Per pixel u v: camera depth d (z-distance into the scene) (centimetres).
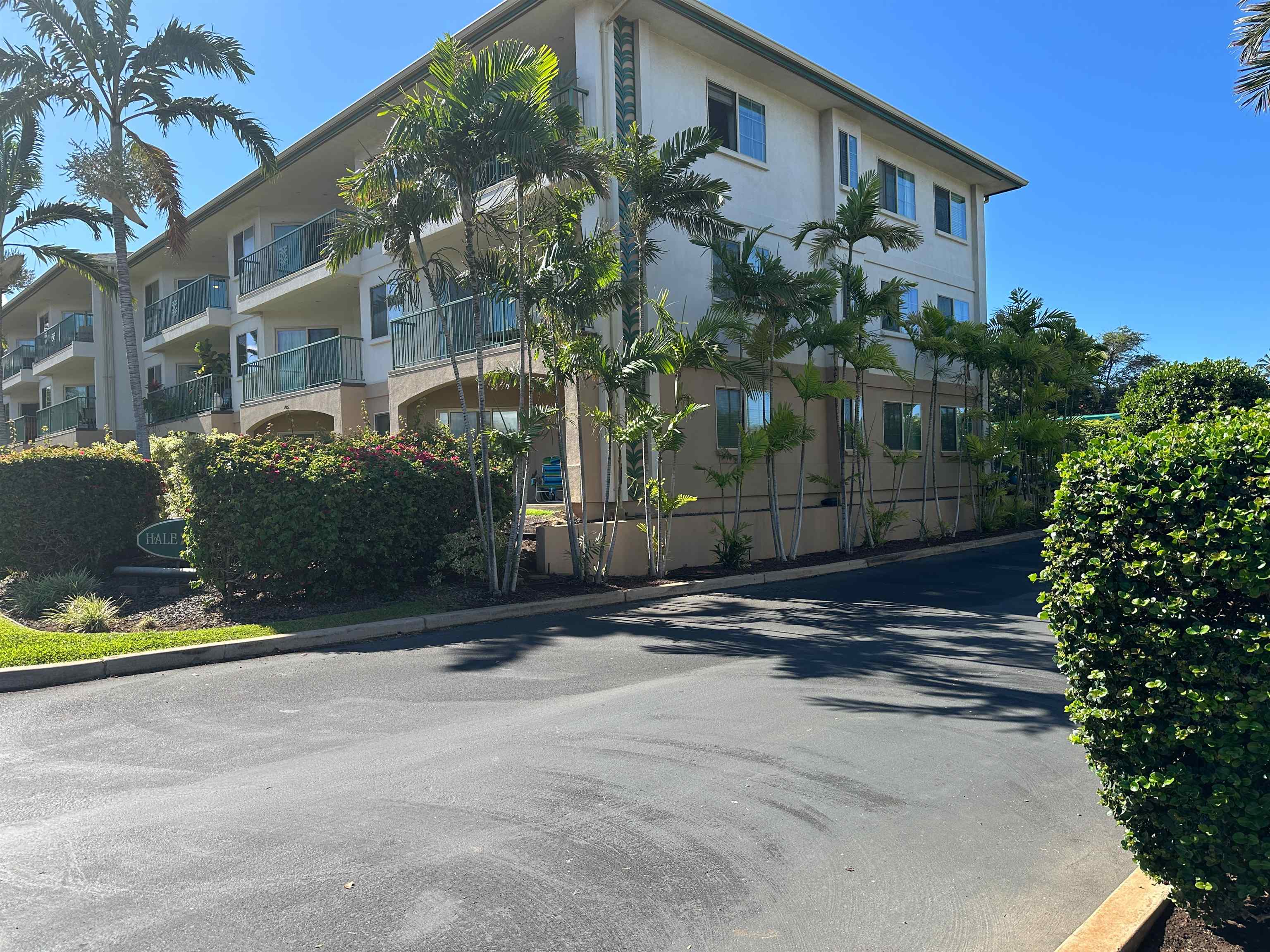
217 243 2823
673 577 1402
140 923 351
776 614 1127
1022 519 2278
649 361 1212
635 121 1539
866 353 1641
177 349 3033
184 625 1019
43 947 333
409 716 655
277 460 1094
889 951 337
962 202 2512
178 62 1681
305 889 380
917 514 2102
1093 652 351
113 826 450
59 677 781
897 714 657
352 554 1109
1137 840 345
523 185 1201
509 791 498
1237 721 313
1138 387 2269
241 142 1762
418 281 1208
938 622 1061
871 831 447
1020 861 416
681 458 1625
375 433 1256
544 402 1859
